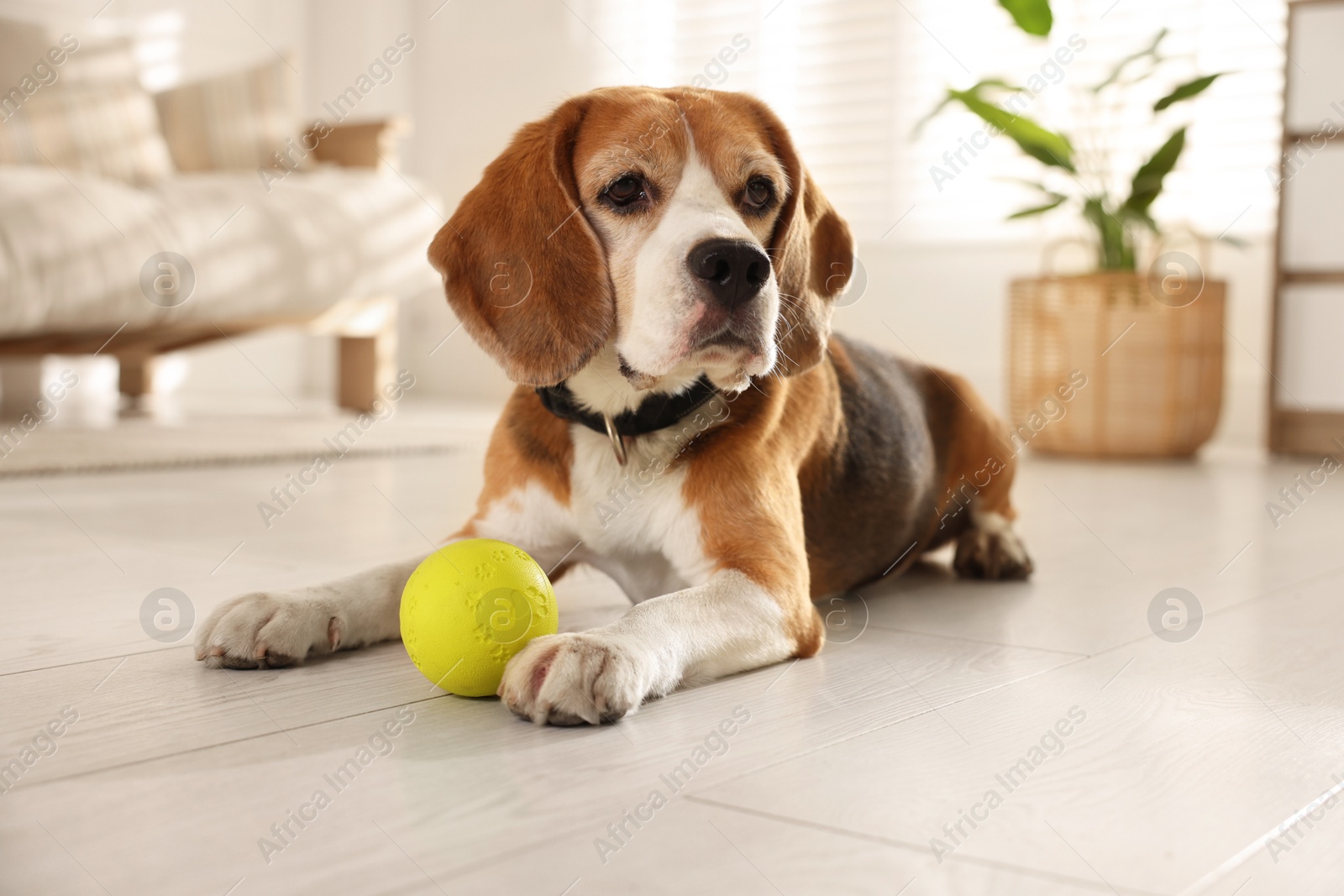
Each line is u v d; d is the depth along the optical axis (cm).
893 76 566
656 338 142
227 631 139
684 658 131
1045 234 537
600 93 155
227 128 508
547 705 119
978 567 212
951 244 555
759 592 142
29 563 204
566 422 157
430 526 252
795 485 158
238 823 94
